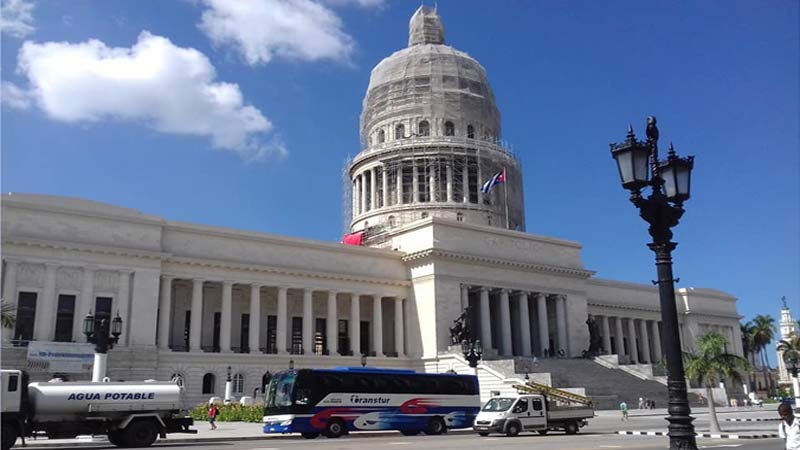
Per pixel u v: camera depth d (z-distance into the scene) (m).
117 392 36.75
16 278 67.56
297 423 43.97
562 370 86.00
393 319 96.19
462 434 48.16
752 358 156.50
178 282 81.19
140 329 72.81
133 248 73.94
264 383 74.44
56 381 36.50
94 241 72.12
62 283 70.00
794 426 16.61
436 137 119.56
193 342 76.88
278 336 83.12
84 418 35.94
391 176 120.38
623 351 122.81
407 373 49.31
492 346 100.81
